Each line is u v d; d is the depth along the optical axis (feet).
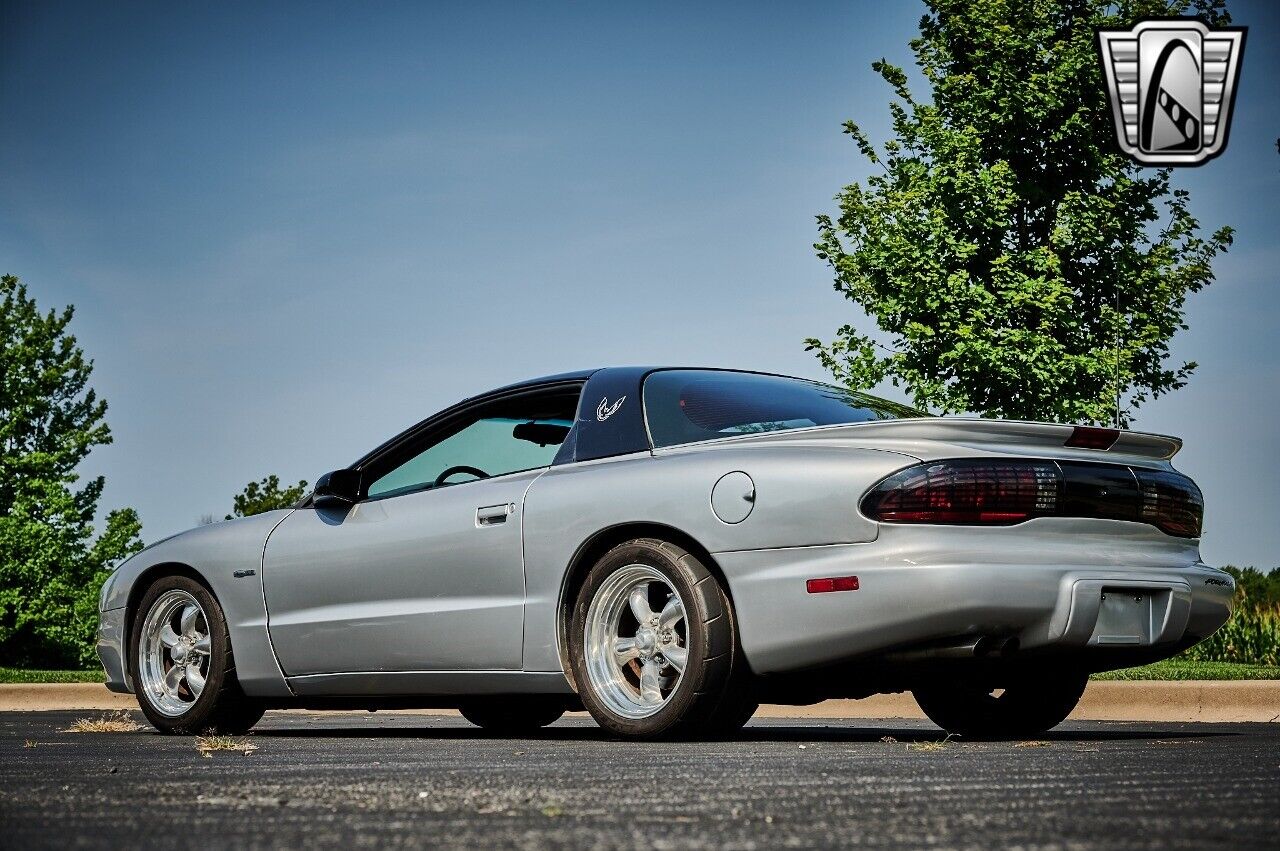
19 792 10.00
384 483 18.72
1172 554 15.67
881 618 13.91
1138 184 44.14
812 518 14.37
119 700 38.47
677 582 15.02
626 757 13.02
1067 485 14.65
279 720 28.71
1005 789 9.93
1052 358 42.11
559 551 16.12
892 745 14.66
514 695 16.94
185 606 20.48
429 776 11.03
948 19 45.70
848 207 44.27
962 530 14.07
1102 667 15.33
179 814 8.71
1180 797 9.44
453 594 17.17
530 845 7.34
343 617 18.24
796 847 7.25
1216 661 42.16
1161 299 43.29
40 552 104.12
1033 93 43.24
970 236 44.14
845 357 44.01
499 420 17.92
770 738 17.10
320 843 7.45
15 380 107.86
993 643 14.02
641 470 15.80
